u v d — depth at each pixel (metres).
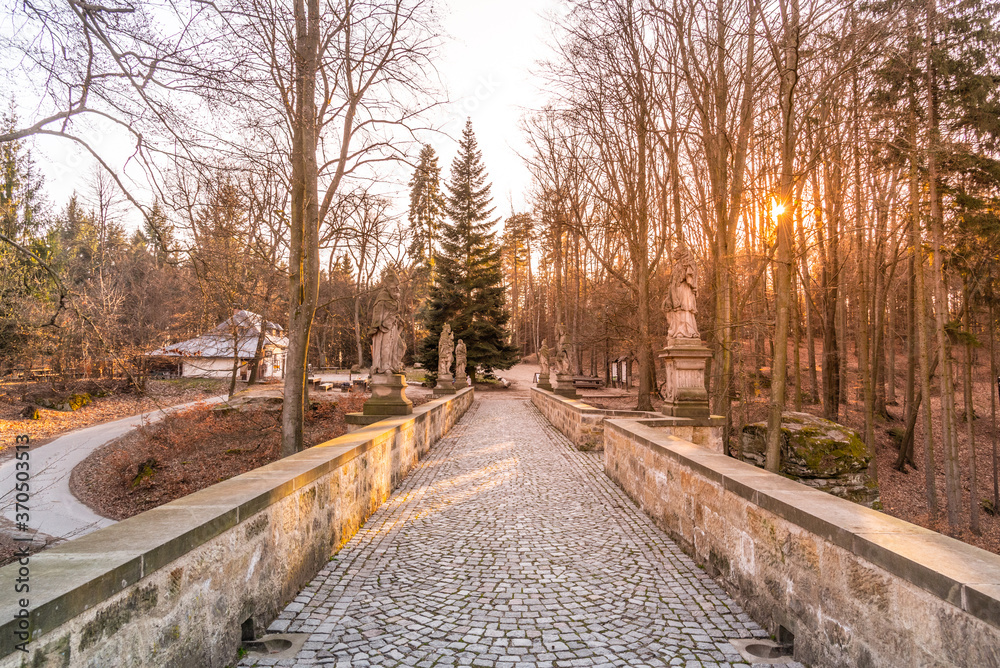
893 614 2.35
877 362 22.80
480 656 3.23
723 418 9.93
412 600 4.06
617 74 15.39
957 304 19.64
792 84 7.45
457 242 37.03
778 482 3.92
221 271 11.17
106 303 19.28
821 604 2.91
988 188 13.30
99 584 2.03
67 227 18.27
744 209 15.55
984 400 23.77
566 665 3.13
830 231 16.20
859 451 8.68
